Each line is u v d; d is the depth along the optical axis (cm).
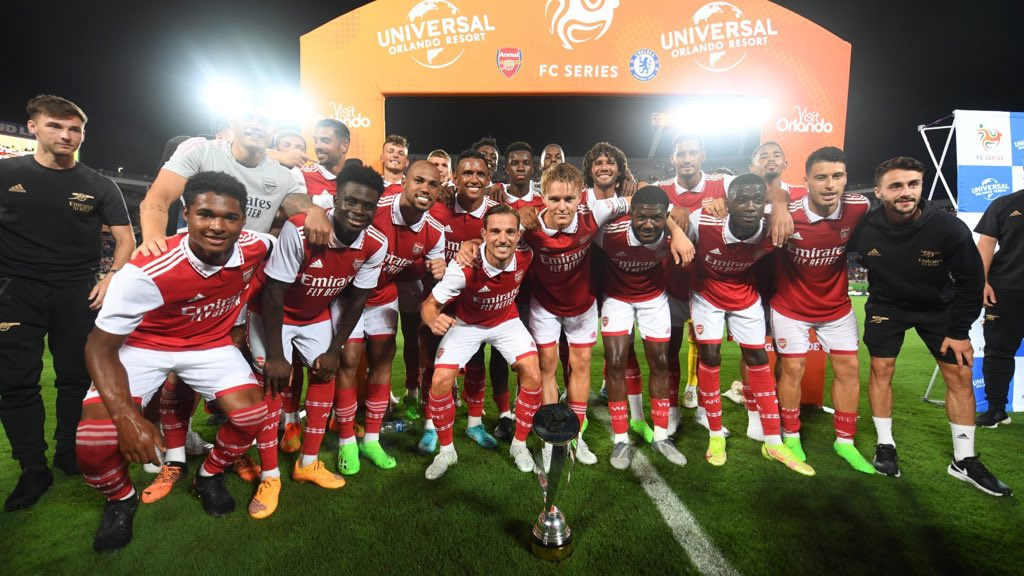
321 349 293
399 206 311
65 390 288
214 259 221
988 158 456
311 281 269
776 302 336
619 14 501
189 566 206
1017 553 217
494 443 345
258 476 291
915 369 591
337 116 516
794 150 501
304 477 284
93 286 294
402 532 232
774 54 496
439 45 508
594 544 223
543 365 345
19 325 264
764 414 323
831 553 217
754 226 299
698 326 335
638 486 282
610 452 335
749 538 228
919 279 295
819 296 322
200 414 406
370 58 512
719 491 276
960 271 281
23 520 241
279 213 317
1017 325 394
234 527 237
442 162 481
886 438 306
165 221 275
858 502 262
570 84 507
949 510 254
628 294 333
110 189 295
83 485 276
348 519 245
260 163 308
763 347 324
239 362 254
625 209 315
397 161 429
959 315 285
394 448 343
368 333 318
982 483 275
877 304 314
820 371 438
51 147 268
